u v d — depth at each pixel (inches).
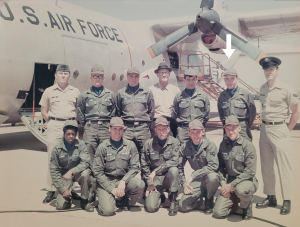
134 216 148.3
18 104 285.3
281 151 150.7
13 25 262.4
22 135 439.2
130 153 157.5
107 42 353.1
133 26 428.8
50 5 309.3
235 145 150.4
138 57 395.2
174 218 145.3
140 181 155.5
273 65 154.6
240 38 293.7
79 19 331.9
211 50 355.6
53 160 158.9
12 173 226.5
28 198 175.6
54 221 142.6
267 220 140.6
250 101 177.2
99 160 153.6
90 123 177.8
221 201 144.9
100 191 153.2
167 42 313.3
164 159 159.0
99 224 138.6
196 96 187.3
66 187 155.5
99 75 175.6
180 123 189.5
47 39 284.4
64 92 182.5
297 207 157.5
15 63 264.2
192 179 150.0
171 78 414.9
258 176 220.5
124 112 181.9
